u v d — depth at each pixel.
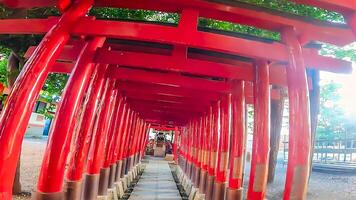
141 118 23.53
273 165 18.88
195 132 17.72
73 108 5.85
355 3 5.00
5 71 13.59
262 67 6.61
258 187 6.29
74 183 7.40
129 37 5.05
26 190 11.92
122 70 8.60
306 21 5.71
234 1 5.43
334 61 6.18
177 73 8.95
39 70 4.28
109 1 5.46
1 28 5.41
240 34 6.09
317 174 28.17
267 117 6.46
